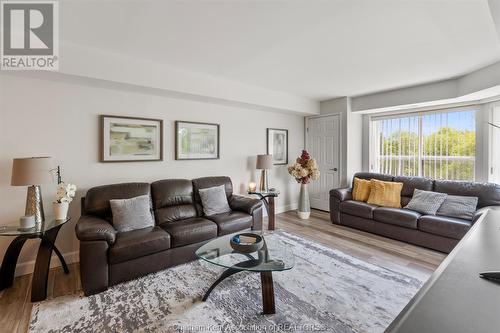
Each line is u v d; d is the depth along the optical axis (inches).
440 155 161.6
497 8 58.4
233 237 94.5
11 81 99.8
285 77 140.2
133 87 118.3
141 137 131.3
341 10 75.0
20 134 101.7
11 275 92.0
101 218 105.3
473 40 93.9
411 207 140.8
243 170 176.9
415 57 110.2
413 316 23.5
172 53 107.7
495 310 24.2
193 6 73.4
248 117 178.4
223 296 84.7
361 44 97.8
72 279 97.0
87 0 70.7
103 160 120.0
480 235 47.3
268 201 159.6
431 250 123.5
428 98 149.9
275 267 75.4
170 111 141.6
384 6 72.9
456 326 21.8
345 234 147.6
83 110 115.1
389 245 130.1
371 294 85.5
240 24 83.5
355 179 175.6
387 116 186.4
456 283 29.7
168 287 90.3
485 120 142.6
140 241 94.6
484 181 143.2
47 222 93.7
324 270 102.7
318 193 208.5
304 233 149.6
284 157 202.1
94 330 68.8
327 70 127.6
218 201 135.6
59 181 107.7
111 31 88.5
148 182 134.3
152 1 70.9
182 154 146.3
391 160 185.9
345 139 186.9
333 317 73.8
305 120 214.7
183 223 114.2
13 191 101.0
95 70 103.2
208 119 157.6
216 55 109.5
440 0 69.8
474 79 126.9
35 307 79.0
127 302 81.4
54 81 108.1
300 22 82.0
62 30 87.9
